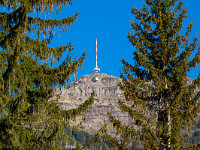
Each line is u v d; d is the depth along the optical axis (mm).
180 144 23656
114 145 23422
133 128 23703
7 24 21188
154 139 23391
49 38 22828
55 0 22562
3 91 19000
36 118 20125
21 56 19500
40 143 19953
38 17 22266
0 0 21812
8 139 18766
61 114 21219
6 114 18641
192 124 24406
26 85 19500
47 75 21516
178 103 24812
